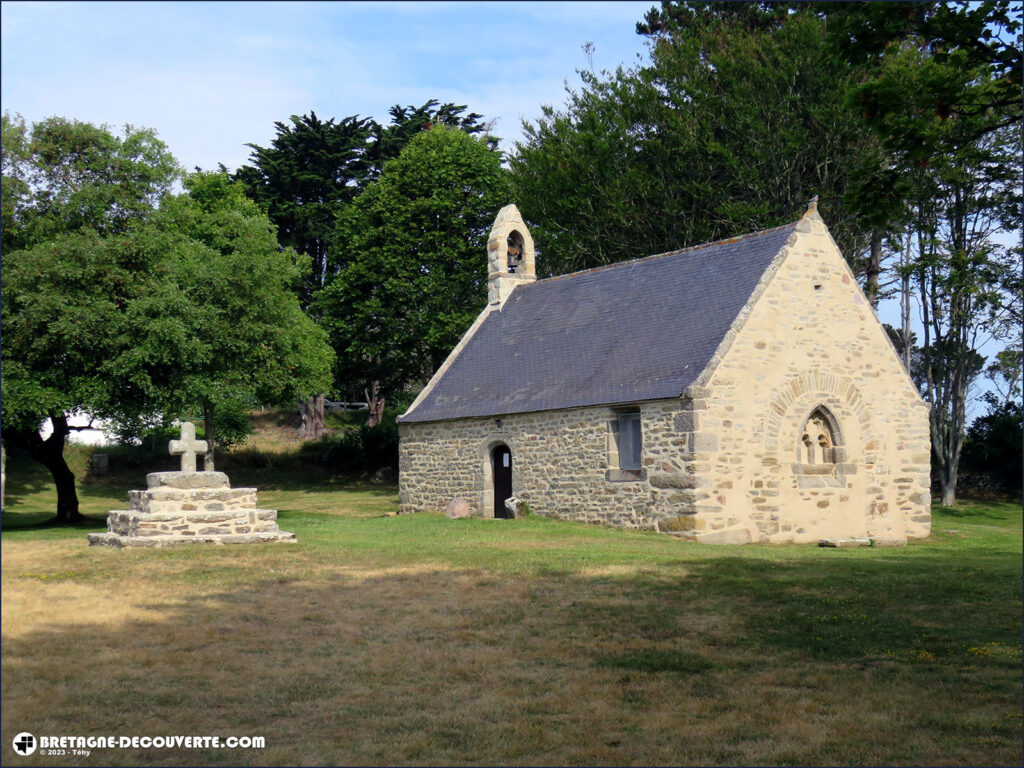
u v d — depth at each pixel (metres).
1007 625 11.87
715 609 12.66
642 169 37.34
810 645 11.01
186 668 9.91
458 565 15.66
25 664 9.87
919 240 33.59
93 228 24.28
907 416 24.62
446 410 27.50
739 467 21.64
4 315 22.16
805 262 23.33
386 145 50.62
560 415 24.19
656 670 10.12
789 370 22.69
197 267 25.38
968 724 8.55
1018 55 11.62
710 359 21.61
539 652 10.70
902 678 9.85
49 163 24.48
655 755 7.91
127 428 34.47
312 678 9.73
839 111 32.47
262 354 26.55
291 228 49.25
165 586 13.54
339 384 45.09
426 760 7.79
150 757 7.78
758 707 9.02
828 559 17.44
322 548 17.41
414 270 40.72
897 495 24.22
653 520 21.84
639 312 25.44
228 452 45.06
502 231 31.06
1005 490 37.78
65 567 14.85
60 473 28.33
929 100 11.93
